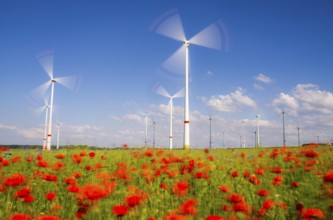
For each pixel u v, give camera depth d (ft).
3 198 19.84
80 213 16.72
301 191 23.30
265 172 30.91
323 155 36.96
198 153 53.57
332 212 17.13
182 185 19.81
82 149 53.26
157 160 35.42
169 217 13.89
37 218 15.28
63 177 27.94
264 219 18.06
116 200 19.11
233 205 17.48
